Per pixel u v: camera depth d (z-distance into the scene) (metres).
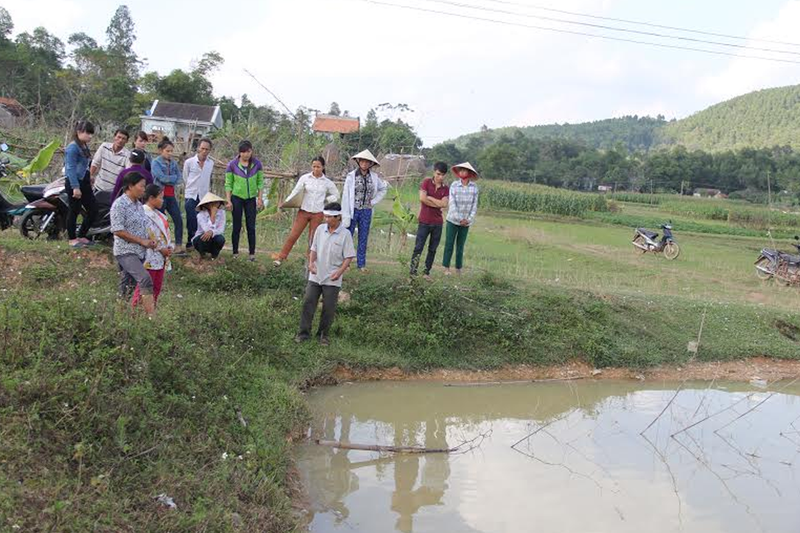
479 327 10.07
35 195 10.14
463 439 7.56
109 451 4.72
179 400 5.73
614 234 29.59
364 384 8.88
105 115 40.81
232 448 5.78
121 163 9.45
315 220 10.04
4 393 4.66
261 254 11.02
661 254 22.34
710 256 23.58
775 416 9.02
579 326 10.65
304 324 8.91
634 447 7.62
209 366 6.78
